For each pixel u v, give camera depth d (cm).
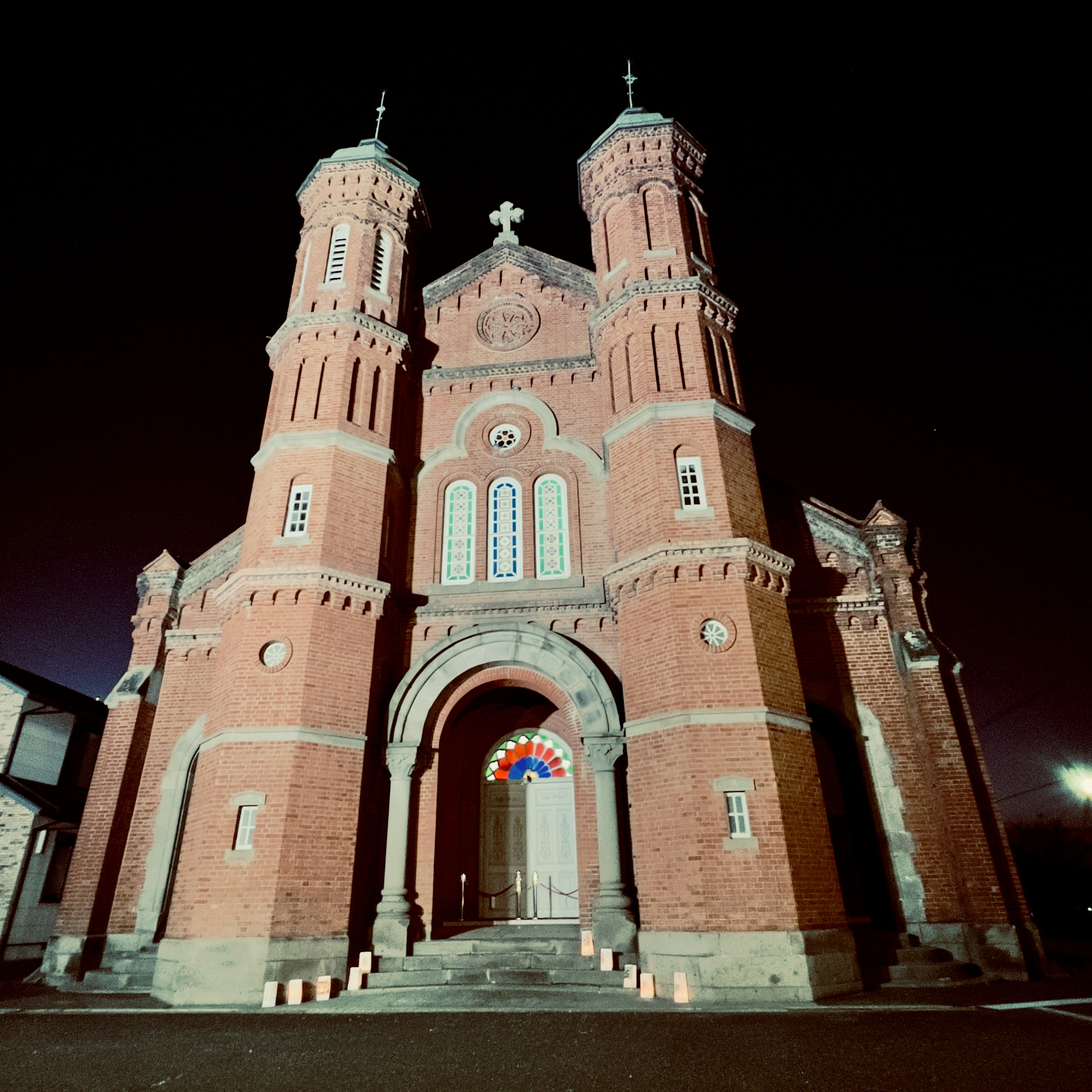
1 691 2127
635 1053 692
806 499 1666
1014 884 1309
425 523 1645
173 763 1509
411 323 1897
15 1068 669
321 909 1152
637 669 1309
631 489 1459
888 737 1428
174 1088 596
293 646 1299
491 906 1485
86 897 1384
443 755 1529
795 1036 762
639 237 1723
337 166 1862
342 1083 602
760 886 1076
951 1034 757
